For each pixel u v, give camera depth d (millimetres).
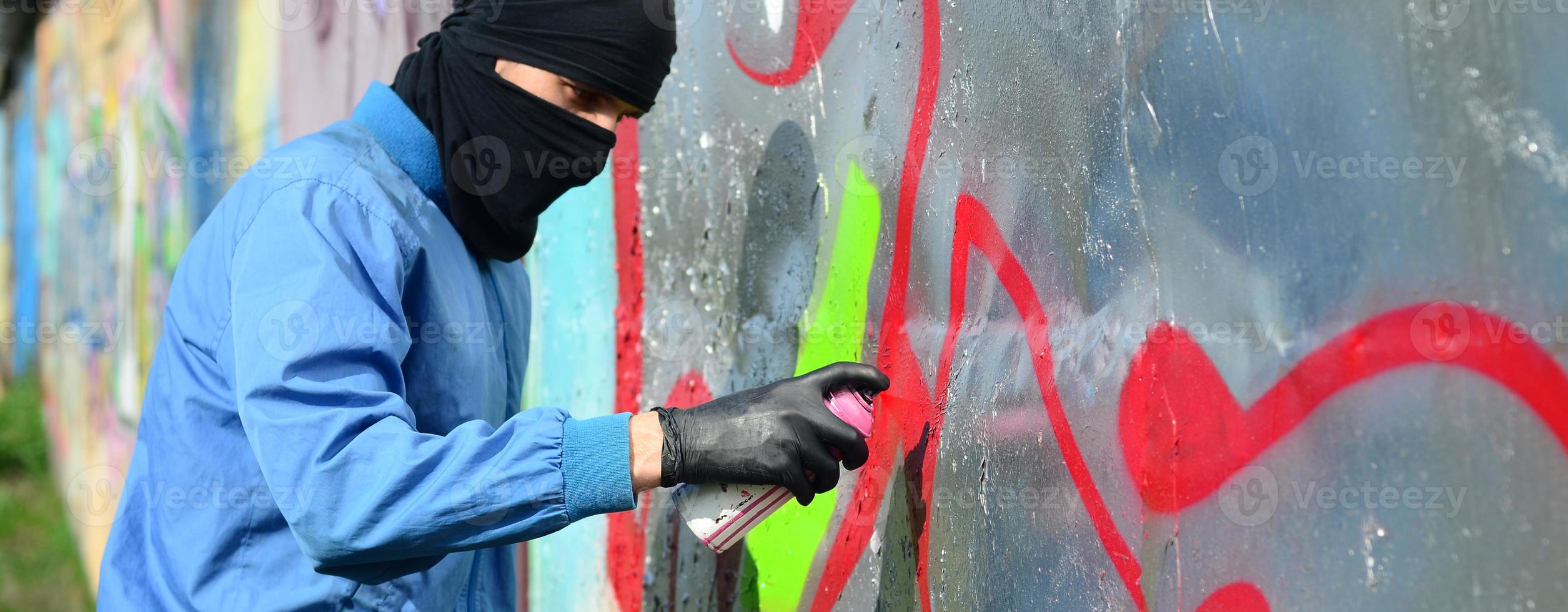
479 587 1618
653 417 1220
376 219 1323
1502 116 784
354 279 1266
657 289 2172
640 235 2223
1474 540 808
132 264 5496
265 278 1247
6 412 7910
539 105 1402
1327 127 917
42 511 6672
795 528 1771
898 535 1524
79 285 6797
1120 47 1140
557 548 2615
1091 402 1183
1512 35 778
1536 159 761
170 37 4969
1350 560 903
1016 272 1293
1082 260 1194
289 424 1174
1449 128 821
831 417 1214
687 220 2057
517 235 1504
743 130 1877
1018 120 1285
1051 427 1238
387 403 1211
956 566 1396
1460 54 812
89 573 5426
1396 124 860
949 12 1398
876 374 1281
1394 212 864
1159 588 1100
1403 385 858
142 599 1421
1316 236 930
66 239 7227
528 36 1388
